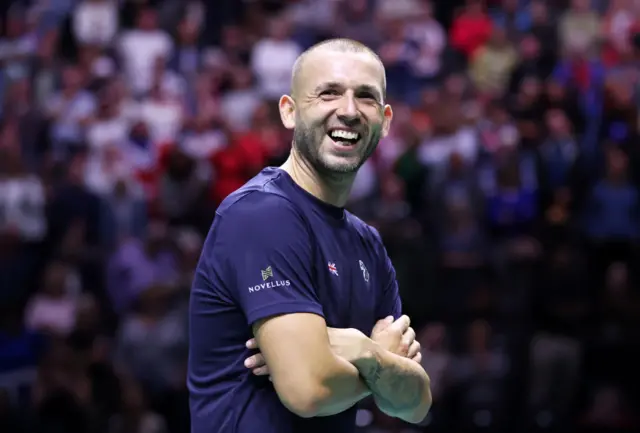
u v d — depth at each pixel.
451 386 25.17
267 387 9.40
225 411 9.52
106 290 27.50
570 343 25.88
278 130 31.23
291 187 9.69
